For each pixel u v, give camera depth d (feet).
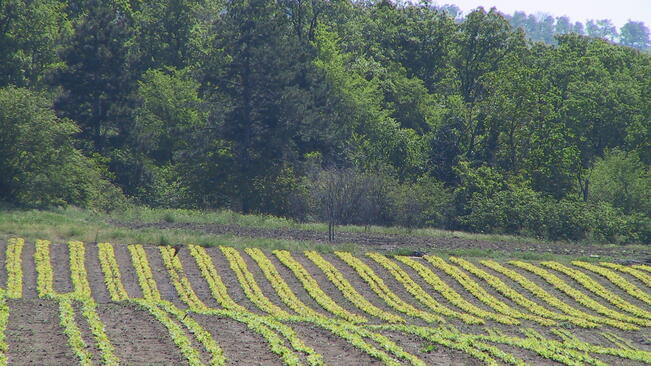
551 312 335.88
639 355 267.59
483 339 271.49
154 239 428.15
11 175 559.38
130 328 252.21
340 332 259.80
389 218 609.83
